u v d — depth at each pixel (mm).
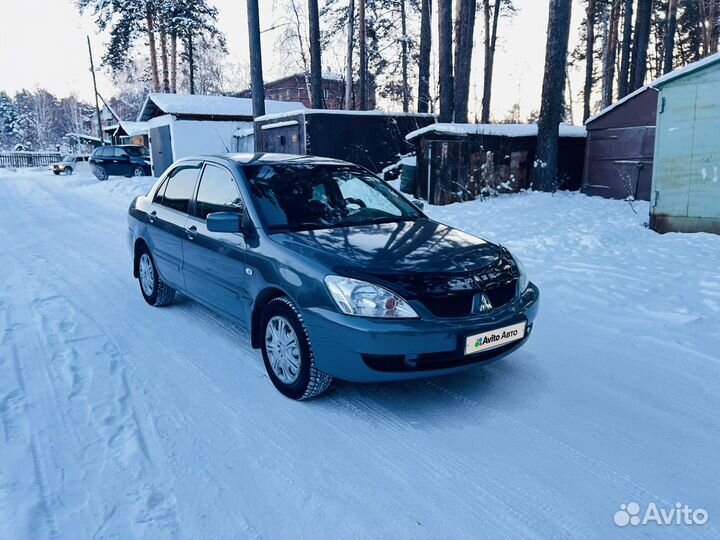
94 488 2672
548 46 13938
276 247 3666
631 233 9016
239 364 4188
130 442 3086
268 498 2605
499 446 3049
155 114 28719
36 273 7164
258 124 18391
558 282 6418
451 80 17484
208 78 42969
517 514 2488
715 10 32781
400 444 3072
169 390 3740
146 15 31422
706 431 3205
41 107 79812
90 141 51781
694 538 2328
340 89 38250
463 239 3979
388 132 17953
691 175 8617
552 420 3332
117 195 18484
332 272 3266
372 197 4629
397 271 3273
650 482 2721
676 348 4441
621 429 3229
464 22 20375
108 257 8258
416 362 3182
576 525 2416
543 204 12586
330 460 2918
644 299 5664
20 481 2717
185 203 4957
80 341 4656
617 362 4207
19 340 4680
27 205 15938
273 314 3680
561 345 4570
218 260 4254
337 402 3574
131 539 2324
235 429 3234
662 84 8719
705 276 6348
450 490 2664
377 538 2340
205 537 2346
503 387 3793
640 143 13273
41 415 3385
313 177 4512
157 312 5496
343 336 3160
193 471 2816
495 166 14336
